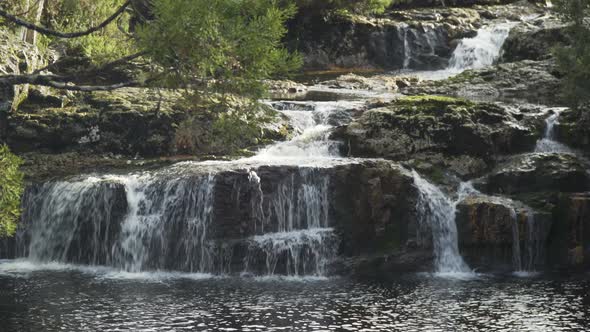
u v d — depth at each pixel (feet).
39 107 69.92
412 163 63.82
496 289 53.16
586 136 67.51
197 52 32.68
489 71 91.56
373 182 59.72
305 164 60.54
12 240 62.44
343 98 84.23
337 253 58.39
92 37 81.35
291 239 57.62
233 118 35.04
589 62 69.05
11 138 67.67
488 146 64.80
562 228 60.44
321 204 59.77
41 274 56.75
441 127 64.90
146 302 48.60
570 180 61.87
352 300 49.73
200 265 57.77
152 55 32.96
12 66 68.44
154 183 59.67
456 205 60.34
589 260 59.98
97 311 46.44
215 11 32.17
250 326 43.73
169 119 68.28
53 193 62.08
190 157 65.92
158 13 32.63
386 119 65.92
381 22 111.04
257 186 58.54
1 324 43.73
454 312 47.01
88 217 60.49
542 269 60.13
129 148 68.03
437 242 59.82
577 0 72.23
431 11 117.08
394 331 43.09
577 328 43.91
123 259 59.26
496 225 59.06
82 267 59.67
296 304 48.55
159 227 58.80
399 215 60.13
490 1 123.75
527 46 98.37
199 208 58.18
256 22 32.96
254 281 55.16
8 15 33.94
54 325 43.62
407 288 53.31
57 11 84.89
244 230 58.29
